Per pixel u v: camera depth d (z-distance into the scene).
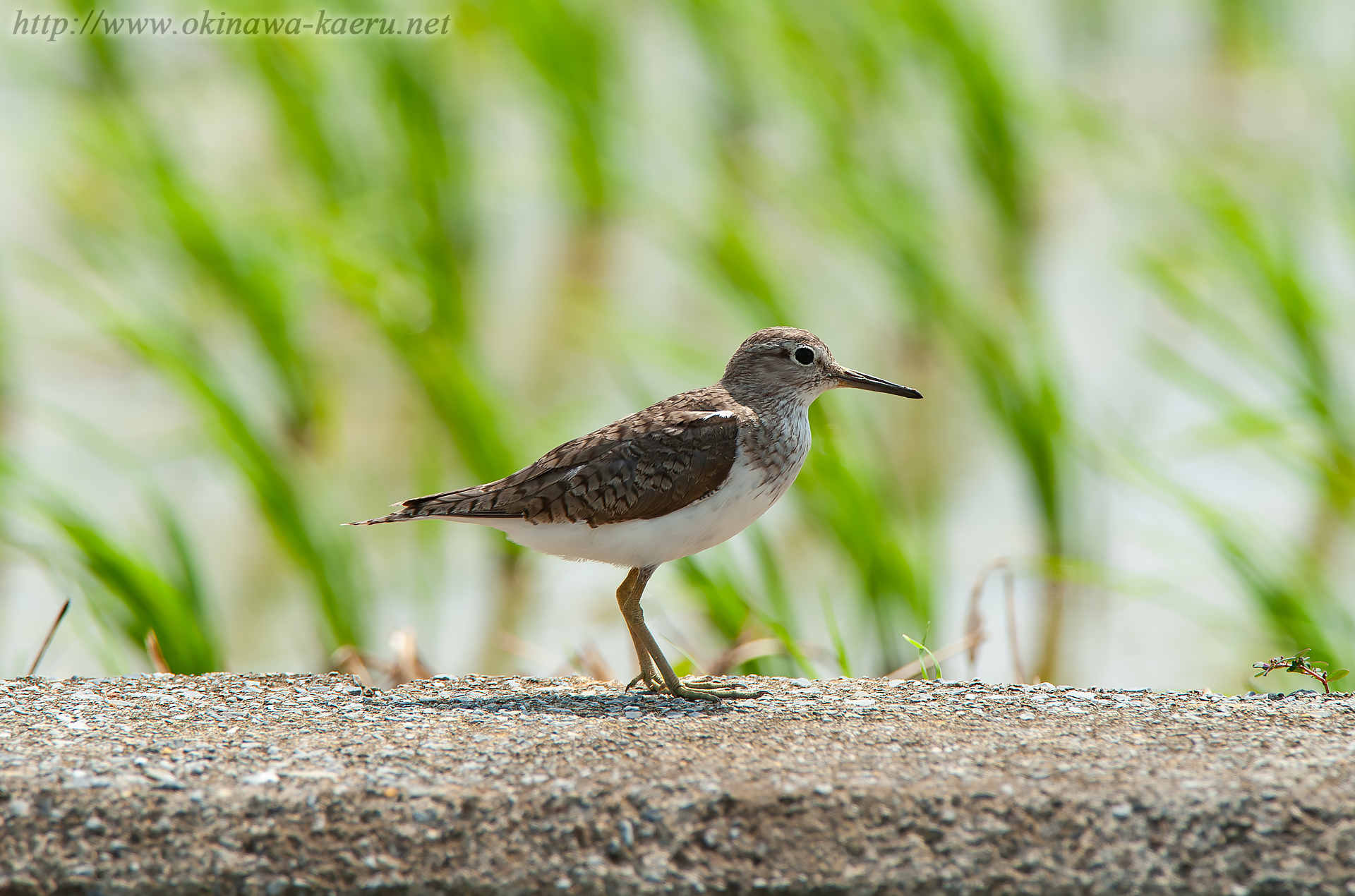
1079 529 13.45
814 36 18.92
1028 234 18.34
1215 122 21.97
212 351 16.67
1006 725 7.10
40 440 15.47
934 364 17.28
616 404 16.00
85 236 17.34
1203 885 5.78
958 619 12.82
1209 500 14.54
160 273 16.27
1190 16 27.08
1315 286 14.88
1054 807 6.02
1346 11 23.53
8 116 19.19
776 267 14.96
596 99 18.66
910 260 14.52
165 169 15.74
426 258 16.17
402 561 13.82
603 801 6.09
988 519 14.45
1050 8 25.84
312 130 17.97
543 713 7.41
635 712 7.47
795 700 7.74
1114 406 15.94
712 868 5.90
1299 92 22.88
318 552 11.97
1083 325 17.64
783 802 6.07
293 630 12.88
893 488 13.51
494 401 13.59
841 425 12.73
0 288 17.11
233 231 15.17
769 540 14.12
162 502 11.66
